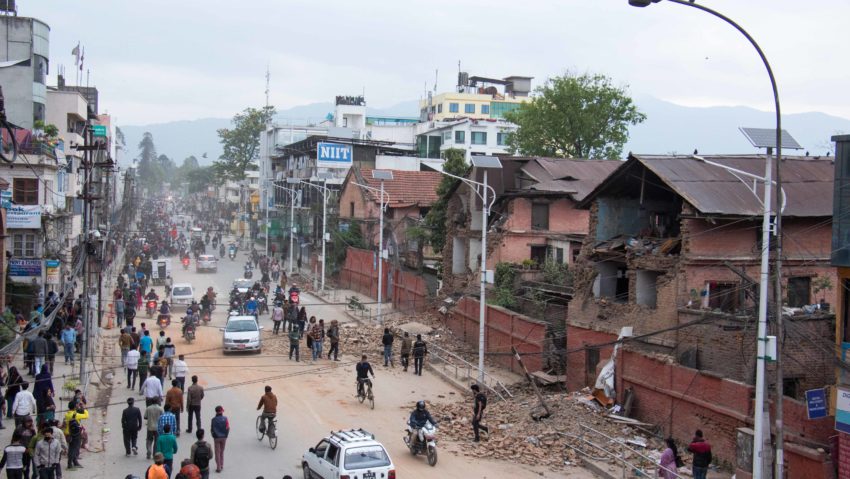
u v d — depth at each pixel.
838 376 19.91
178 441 23.92
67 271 52.50
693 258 26.48
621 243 30.23
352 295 60.94
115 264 74.75
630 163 29.30
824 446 19.86
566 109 64.25
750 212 25.98
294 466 22.16
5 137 42.34
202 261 75.94
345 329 45.38
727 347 24.28
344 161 83.44
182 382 27.72
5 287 40.19
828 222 27.52
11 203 40.31
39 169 43.91
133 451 22.55
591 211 31.84
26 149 43.41
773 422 21.00
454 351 39.72
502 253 43.19
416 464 22.81
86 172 35.22
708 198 26.41
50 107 59.62
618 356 27.83
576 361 31.55
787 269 27.28
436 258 56.25
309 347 38.22
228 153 129.88
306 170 88.25
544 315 37.31
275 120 118.38
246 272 68.69
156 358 31.44
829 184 28.62
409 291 51.25
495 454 23.97
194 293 60.31
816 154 32.28
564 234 43.00
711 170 28.44
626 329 28.45
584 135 64.56
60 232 49.91
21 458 18.34
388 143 86.81
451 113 112.88
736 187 27.44
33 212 41.69
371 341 42.16
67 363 33.44
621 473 21.69
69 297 40.50
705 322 24.08
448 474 21.94
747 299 26.52
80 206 58.91
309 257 82.88
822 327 24.28
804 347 23.81
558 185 43.91
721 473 21.97
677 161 28.94
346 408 29.25
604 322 30.17
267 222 89.31
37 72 53.84
